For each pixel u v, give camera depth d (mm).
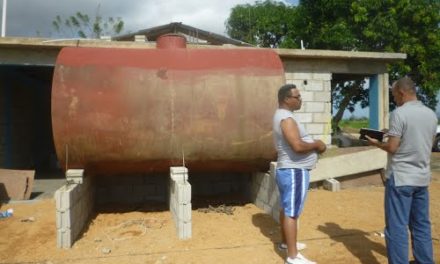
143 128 5727
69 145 5695
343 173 8461
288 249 4133
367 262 4305
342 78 15344
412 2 18578
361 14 18344
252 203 7090
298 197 4125
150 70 5879
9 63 9875
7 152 11133
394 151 3719
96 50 6102
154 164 6078
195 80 5895
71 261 4504
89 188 6469
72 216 5070
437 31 18875
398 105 3916
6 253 4809
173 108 5785
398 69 18516
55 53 10016
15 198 7766
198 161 6117
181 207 5148
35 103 14508
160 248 4855
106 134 5676
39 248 4938
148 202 7457
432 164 13109
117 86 5723
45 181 10586
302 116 11312
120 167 6082
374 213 6355
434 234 5293
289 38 21578
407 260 3697
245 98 5938
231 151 6027
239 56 6309
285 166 4145
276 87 6059
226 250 4734
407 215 3725
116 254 4695
